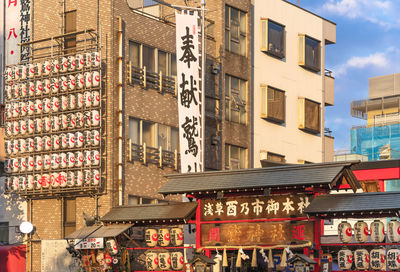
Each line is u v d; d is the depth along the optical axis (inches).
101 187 1759.4
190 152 1860.2
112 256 1553.9
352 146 3319.4
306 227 1382.9
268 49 2365.9
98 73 1763.0
